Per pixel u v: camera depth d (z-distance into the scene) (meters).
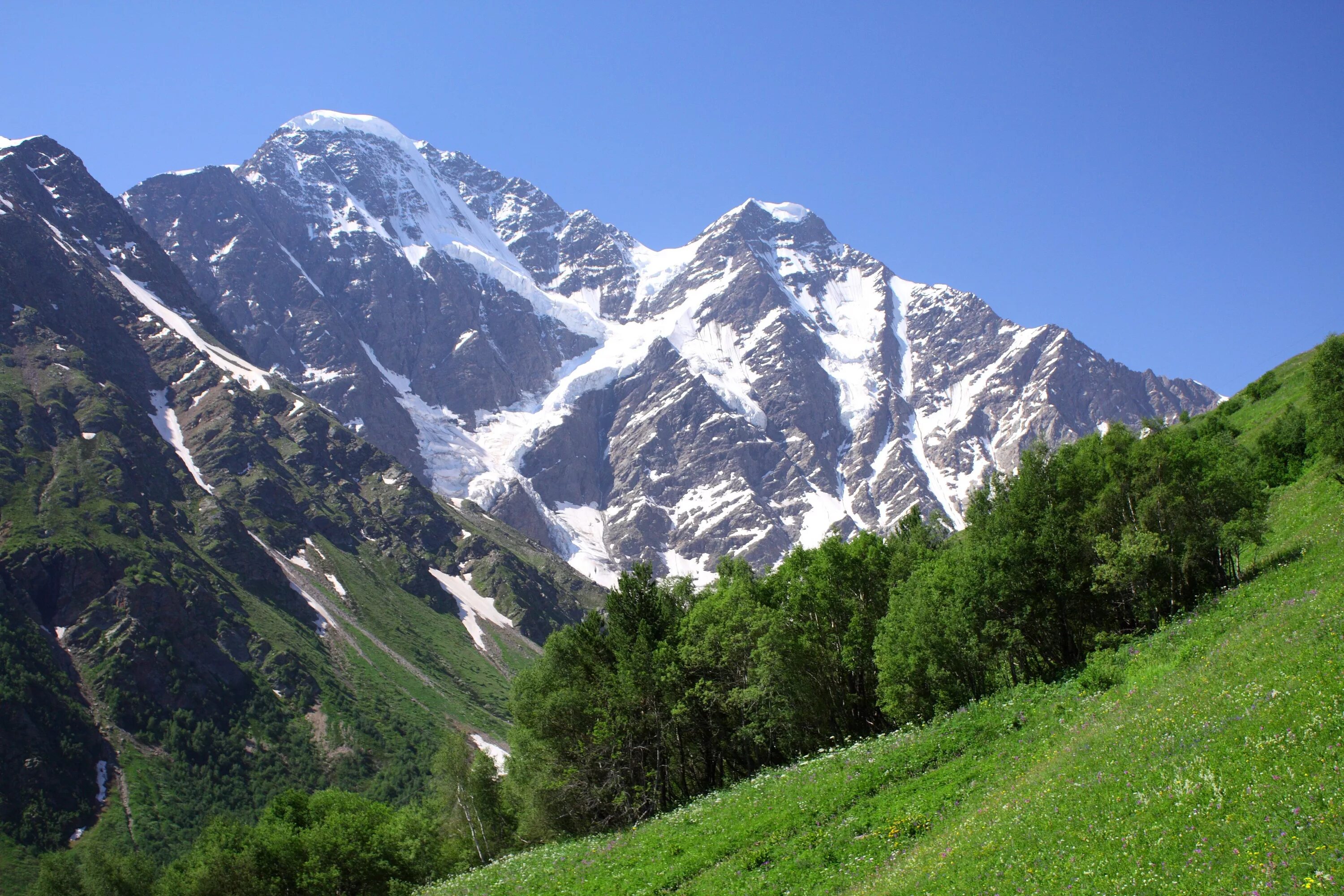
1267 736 25.72
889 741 50.66
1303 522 66.00
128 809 165.00
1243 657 34.66
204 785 180.38
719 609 73.00
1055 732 40.66
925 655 57.69
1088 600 63.81
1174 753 28.81
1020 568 63.34
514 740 84.75
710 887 39.31
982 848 30.12
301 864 79.81
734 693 66.00
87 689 189.75
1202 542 57.72
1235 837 22.17
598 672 73.38
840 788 44.72
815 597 70.50
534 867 56.38
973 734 45.31
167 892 81.25
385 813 91.56
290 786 191.38
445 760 95.88
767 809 46.75
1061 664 64.44
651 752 69.75
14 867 141.88
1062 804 30.02
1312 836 20.34
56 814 155.88
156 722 189.50
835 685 70.19
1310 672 28.06
